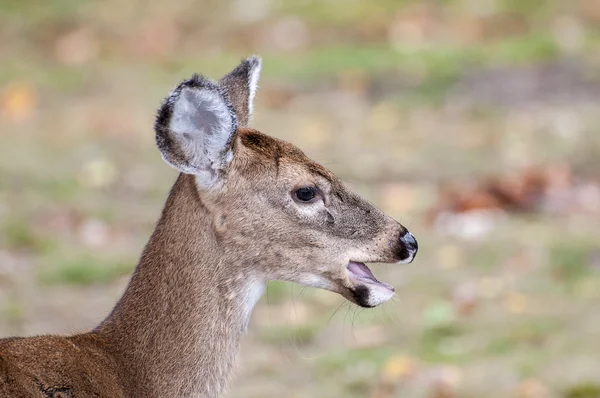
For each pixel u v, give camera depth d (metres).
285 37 24.06
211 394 7.61
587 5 24.83
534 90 21.03
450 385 11.32
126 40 24.19
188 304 7.55
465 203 16.09
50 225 15.49
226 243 7.60
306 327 12.84
